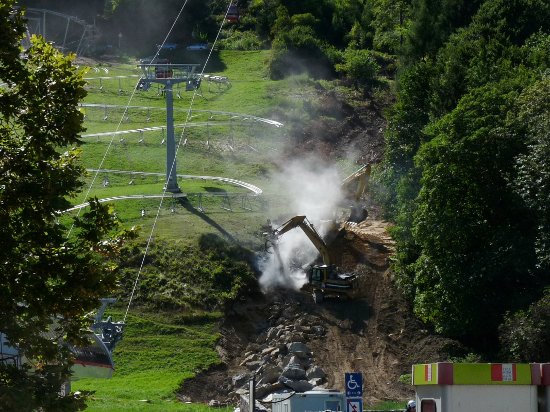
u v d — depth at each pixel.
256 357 114.88
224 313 123.12
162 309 122.62
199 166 176.75
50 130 43.31
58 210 43.72
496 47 159.00
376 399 101.44
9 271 42.41
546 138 111.19
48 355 43.00
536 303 104.38
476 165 116.00
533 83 125.38
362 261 135.88
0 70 42.94
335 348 115.69
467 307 113.31
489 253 111.94
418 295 119.50
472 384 43.19
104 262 47.91
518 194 110.81
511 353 103.88
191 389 106.12
